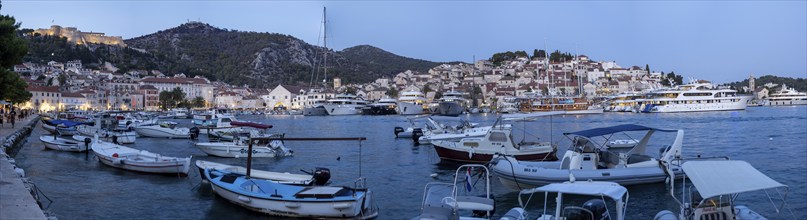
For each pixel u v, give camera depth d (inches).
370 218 823.1
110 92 7687.0
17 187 748.0
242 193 847.7
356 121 4503.0
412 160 1551.4
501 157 1103.6
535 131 2847.0
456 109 5378.9
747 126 3137.3
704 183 605.0
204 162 1133.7
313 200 785.6
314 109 6230.3
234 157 1583.4
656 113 5438.0
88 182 1120.2
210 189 1033.5
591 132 1096.8
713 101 5556.1
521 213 674.8
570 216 587.5
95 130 2177.7
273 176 1026.1
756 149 1840.6
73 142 1716.3
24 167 1334.9
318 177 1025.5
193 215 839.7
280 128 3484.3
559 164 1085.8
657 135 2458.2
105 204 916.6
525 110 5920.3
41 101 6515.8
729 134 2529.5
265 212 823.7
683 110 5526.6
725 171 622.2
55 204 912.3
